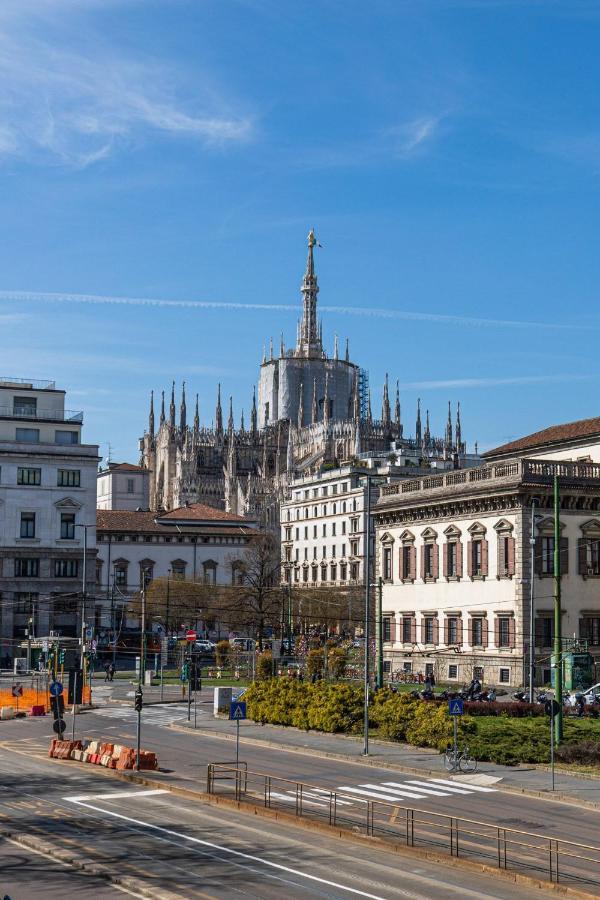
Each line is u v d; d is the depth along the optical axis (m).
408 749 61.25
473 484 97.00
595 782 50.75
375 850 36.84
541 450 109.62
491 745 57.78
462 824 41.03
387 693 69.06
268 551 162.62
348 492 168.62
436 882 32.34
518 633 90.50
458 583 98.56
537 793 47.88
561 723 59.12
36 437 132.00
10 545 126.88
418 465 178.50
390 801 46.09
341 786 49.97
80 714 81.81
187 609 145.88
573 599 92.44
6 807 44.44
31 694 86.00
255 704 75.19
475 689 83.62
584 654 88.38
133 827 40.47
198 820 41.97
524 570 90.69
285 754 60.66
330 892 31.06
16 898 30.30
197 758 58.81
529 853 35.88
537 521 91.38
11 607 126.19
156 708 86.31
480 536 96.12
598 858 35.16
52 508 129.00
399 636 106.50
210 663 133.62
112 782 51.25
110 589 156.62
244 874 33.16
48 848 36.38
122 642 145.88
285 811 42.66
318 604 148.50
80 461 130.38
